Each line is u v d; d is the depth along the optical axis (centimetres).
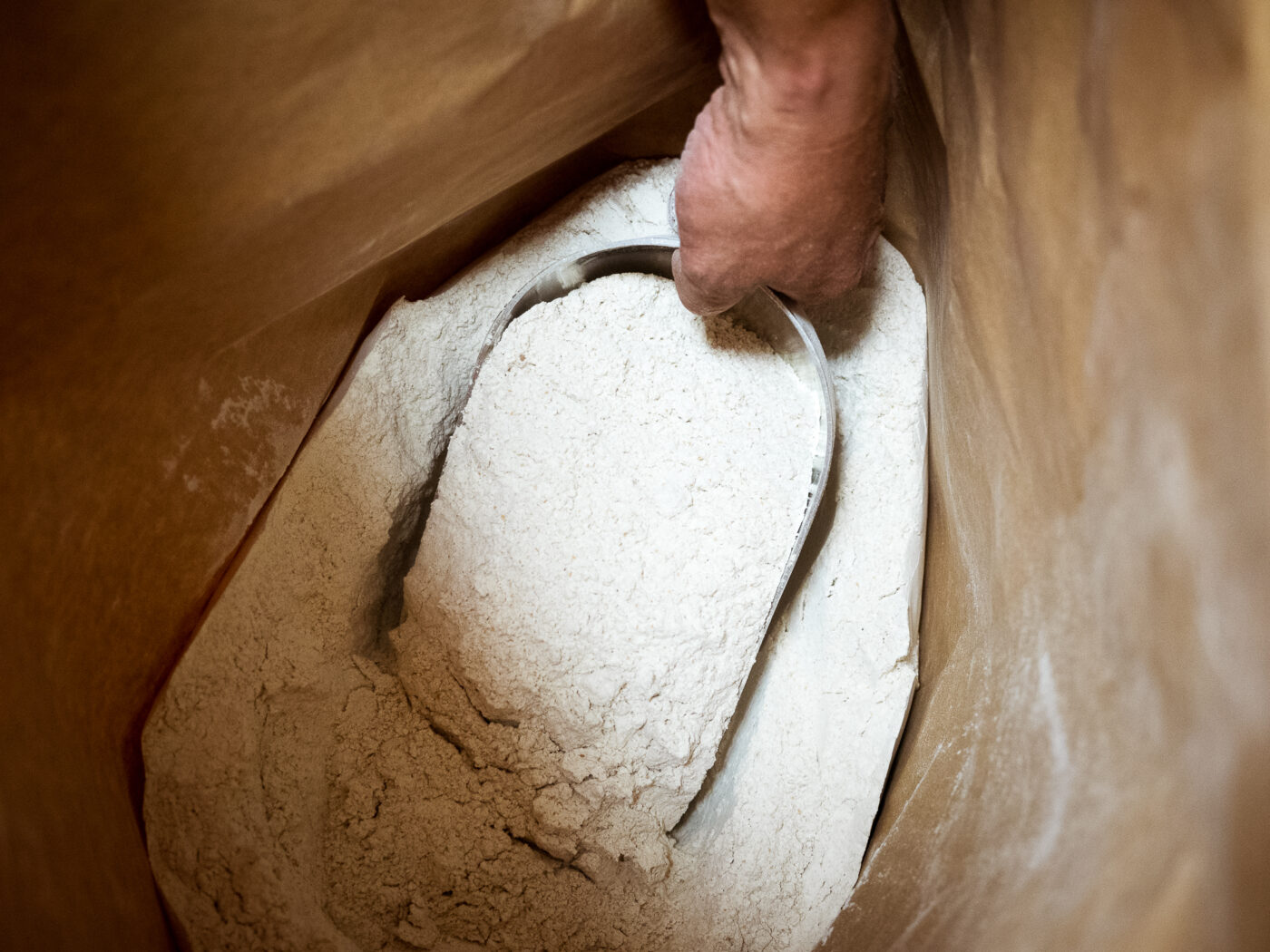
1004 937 27
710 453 40
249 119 28
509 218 48
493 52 33
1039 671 29
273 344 39
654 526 39
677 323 43
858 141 34
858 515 43
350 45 29
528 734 39
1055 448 27
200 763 35
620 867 39
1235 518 19
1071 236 26
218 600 37
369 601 42
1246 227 19
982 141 31
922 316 44
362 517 41
